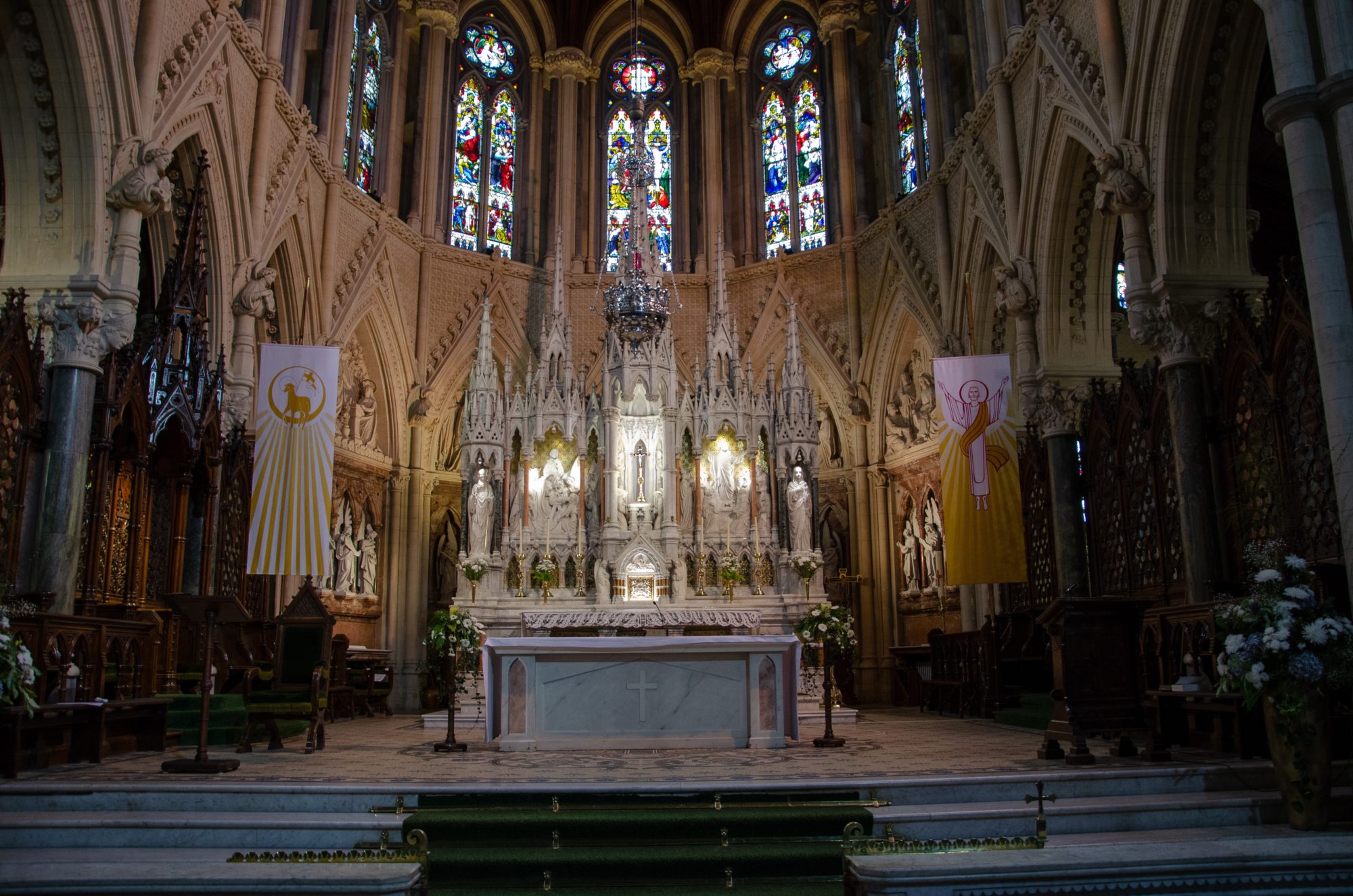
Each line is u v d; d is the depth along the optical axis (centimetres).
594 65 3089
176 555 1562
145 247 1831
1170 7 1371
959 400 1823
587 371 2811
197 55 1595
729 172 3028
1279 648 815
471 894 740
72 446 1298
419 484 2548
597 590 2083
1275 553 924
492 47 2969
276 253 2102
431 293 2645
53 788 880
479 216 2847
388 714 2309
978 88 2212
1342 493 934
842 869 773
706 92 3033
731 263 2919
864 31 2842
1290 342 1215
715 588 2131
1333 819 866
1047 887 614
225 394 1761
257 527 1605
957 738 1415
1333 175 988
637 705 1320
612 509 2139
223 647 1562
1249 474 1320
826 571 2659
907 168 2642
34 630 1083
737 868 772
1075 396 1844
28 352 1252
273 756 1227
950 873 607
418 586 2508
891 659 2516
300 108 2088
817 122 2933
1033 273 1897
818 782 905
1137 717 1058
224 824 819
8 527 1236
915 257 2480
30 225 1352
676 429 2209
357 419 2408
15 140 1341
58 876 581
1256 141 2303
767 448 2225
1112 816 861
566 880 765
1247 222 1496
